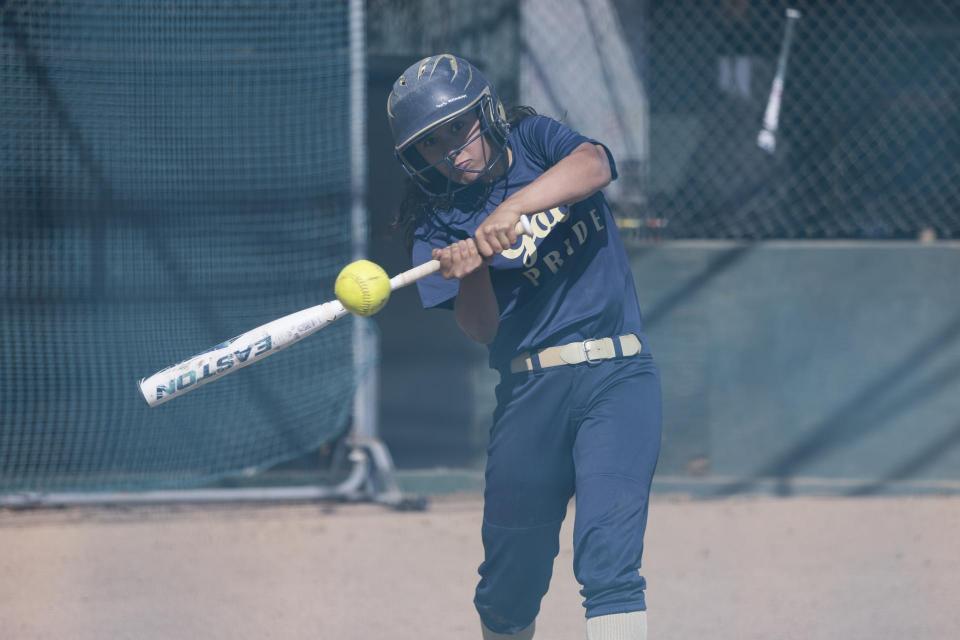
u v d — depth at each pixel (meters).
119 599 17.25
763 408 24.72
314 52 24.41
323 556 19.77
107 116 24.47
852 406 24.55
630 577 10.00
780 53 27.59
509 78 25.91
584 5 26.16
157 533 21.58
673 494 24.56
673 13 27.42
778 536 20.75
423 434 25.39
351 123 23.77
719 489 24.52
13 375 24.41
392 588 17.67
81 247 24.55
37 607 16.88
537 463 10.78
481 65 25.94
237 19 24.36
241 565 19.22
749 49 27.89
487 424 25.34
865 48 27.86
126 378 24.69
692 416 24.80
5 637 15.44
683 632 15.15
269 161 24.66
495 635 11.60
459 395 25.38
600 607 9.95
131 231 24.66
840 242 25.02
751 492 24.53
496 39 25.89
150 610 16.66
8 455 24.33
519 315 10.80
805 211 27.53
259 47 24.44
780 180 27.72
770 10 27.62
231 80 24.48
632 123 26.56
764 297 24.66
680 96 27.52
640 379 10.76
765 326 24.67
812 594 16.89
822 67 27.94
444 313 25.39
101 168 24.55
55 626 15.90
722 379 24.77
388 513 23.14
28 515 23.06
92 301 24.61
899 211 27.58
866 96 27.86
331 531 21.64
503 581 11.13
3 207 24.33
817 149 27.72
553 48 26.05
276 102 24.55
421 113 10.04
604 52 26.31
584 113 26.31
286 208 24.69
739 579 17.84
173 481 24.11
